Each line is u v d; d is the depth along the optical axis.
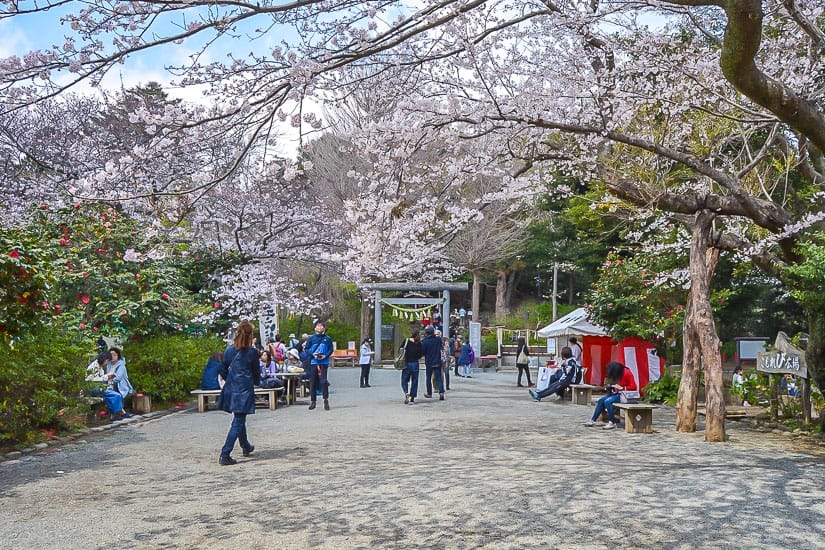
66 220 16.09
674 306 17.23
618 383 11.89
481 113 8.73
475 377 27.06
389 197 9.55
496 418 13.11
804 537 5.17
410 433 11.05
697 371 11.48
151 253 9.72
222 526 5.61
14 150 17.09
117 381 13.02
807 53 11.05
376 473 7.64
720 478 7.24
